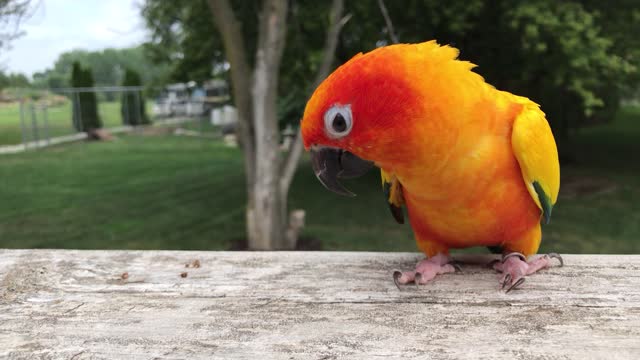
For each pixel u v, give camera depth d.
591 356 0.14
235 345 0.16
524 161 0.18
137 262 0.22
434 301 0.18
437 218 0.19
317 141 0.18
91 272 0.21
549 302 0.18
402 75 0.16
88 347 0.16
